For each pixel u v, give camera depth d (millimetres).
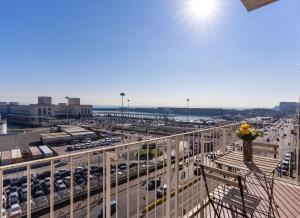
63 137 42344
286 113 111812
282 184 3785
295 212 2836
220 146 4078
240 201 2469
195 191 3109
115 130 56375
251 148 3332
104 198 1897
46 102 110688
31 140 43938
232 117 106688
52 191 1566
